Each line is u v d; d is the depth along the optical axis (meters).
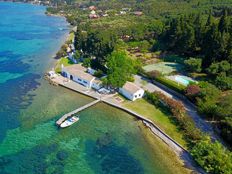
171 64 131.88
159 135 81.75
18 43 171.38
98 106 97.50
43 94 104.94
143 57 141.38
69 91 107.88
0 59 140.38
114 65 103.06
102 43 121.62
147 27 174.50
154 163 71.88
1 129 83.69
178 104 90.12
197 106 91.62
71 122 86.56
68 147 77.38
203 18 162.25
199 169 69.06
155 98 96.56
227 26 125.25
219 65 109.75
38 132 83.12
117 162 72.38
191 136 78.31
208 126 83.88
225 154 66.69
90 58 127.50
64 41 180.88
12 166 70.25
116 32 174.12
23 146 77.25
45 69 129.25
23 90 107.50
